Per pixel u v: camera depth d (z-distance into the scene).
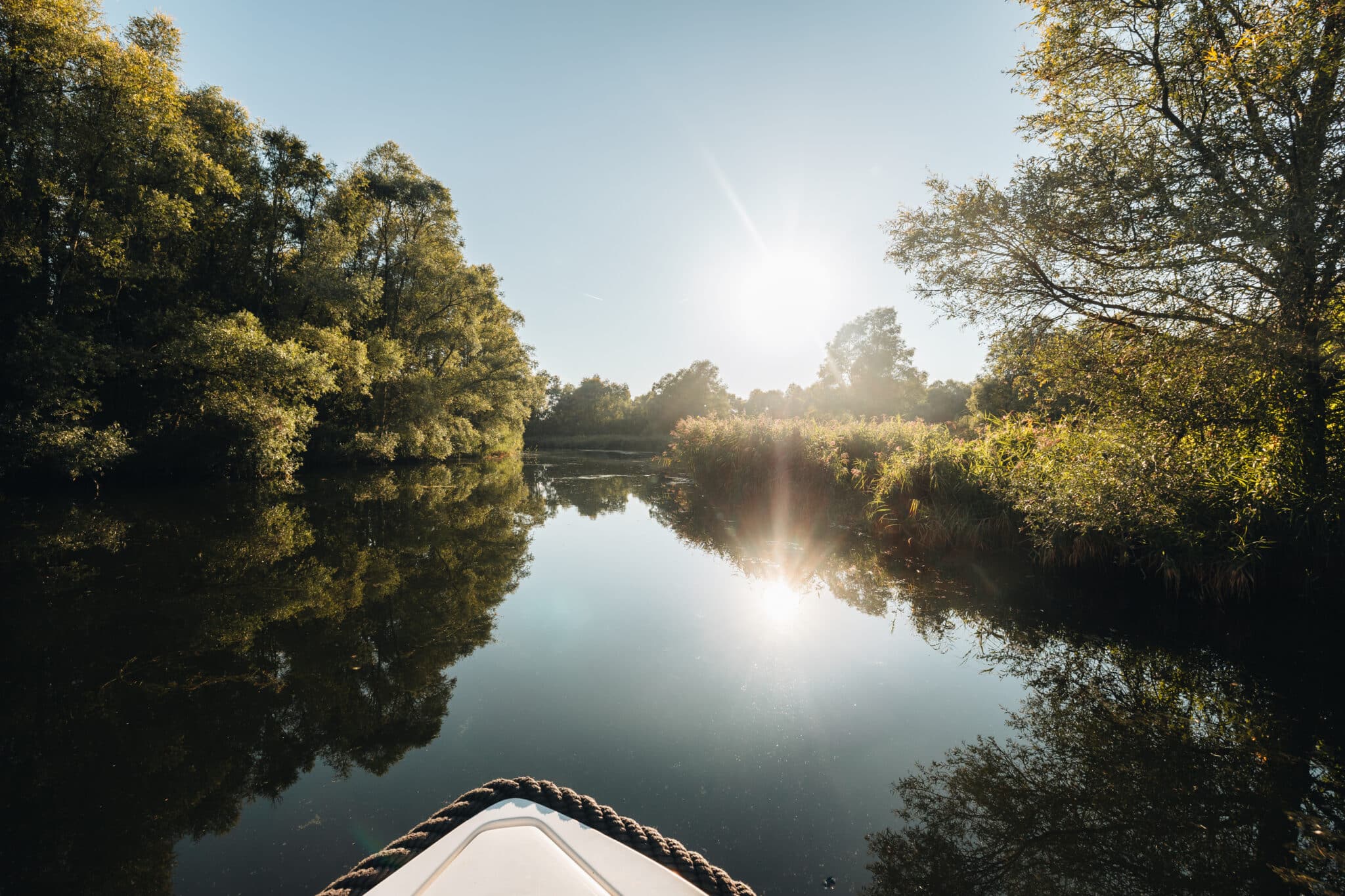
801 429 12.85
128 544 7.76
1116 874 2.32
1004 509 7.79
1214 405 5.40
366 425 22.47
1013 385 7.29
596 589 6.53
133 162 12.83
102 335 13.22
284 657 4.44
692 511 12.74
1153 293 5.64
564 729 3.46
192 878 2.21
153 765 3.02
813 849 2.46
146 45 13.92
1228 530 5.45
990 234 6.41
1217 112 5.28
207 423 14.10
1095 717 3.65
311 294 17.78
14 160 11.91
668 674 4.29
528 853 1.52
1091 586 6.32
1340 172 4.82
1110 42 6.02
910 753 3.25
